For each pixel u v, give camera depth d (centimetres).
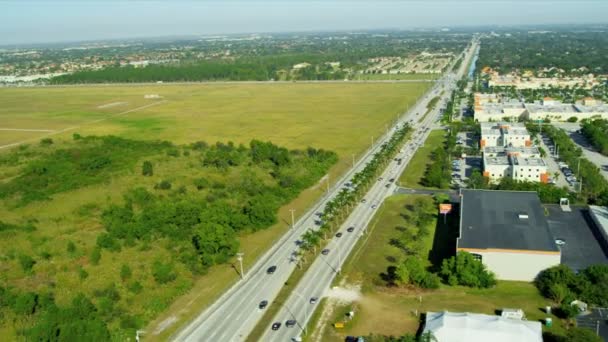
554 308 14462
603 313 14050
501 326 12838
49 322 13112
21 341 13388
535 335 12575
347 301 15238
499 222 18388
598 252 17450
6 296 15188
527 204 19875
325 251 18638
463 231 17812
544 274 15862
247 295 15862
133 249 19000
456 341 12588
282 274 17112
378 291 15762
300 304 15175
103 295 15700
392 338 13212
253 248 19262
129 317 14350
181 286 16275
